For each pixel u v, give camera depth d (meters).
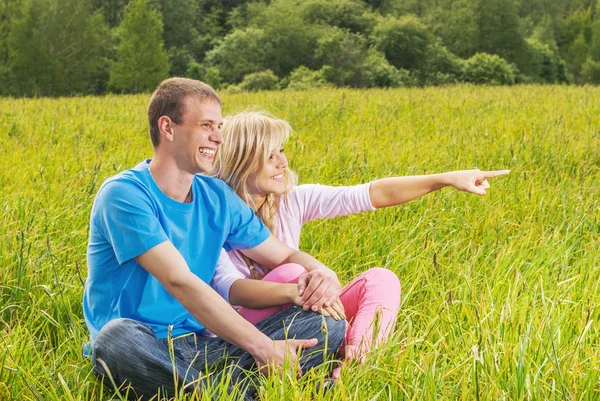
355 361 3.07
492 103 14.39
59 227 4.91
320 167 6.63
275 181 3.79
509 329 3.23
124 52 78.75
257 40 90.88
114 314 3.21
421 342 3.30
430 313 3.59
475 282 3.93
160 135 3.23
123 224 3.09
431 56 85.69
